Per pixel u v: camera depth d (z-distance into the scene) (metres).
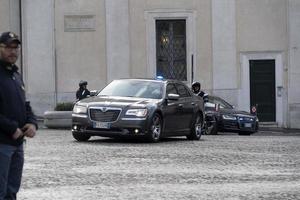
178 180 26.88
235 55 75.75
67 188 24.67
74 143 42.50
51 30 76.19
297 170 30.42
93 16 76.00
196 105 48.16
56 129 62.38
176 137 50.75
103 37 76.19
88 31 76.00
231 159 34.44
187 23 76.12
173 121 45.06
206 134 58.28
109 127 41.94
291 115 74.94
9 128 16.77
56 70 76.19
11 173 17.52
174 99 44.88
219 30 75.81
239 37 75.81
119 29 76.00
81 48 76.19
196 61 76.00
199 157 35.09
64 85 76.19
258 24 75.62
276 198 22.97
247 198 22.89
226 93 75.69
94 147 39.66
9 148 16.97
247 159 34.62
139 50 76.19
